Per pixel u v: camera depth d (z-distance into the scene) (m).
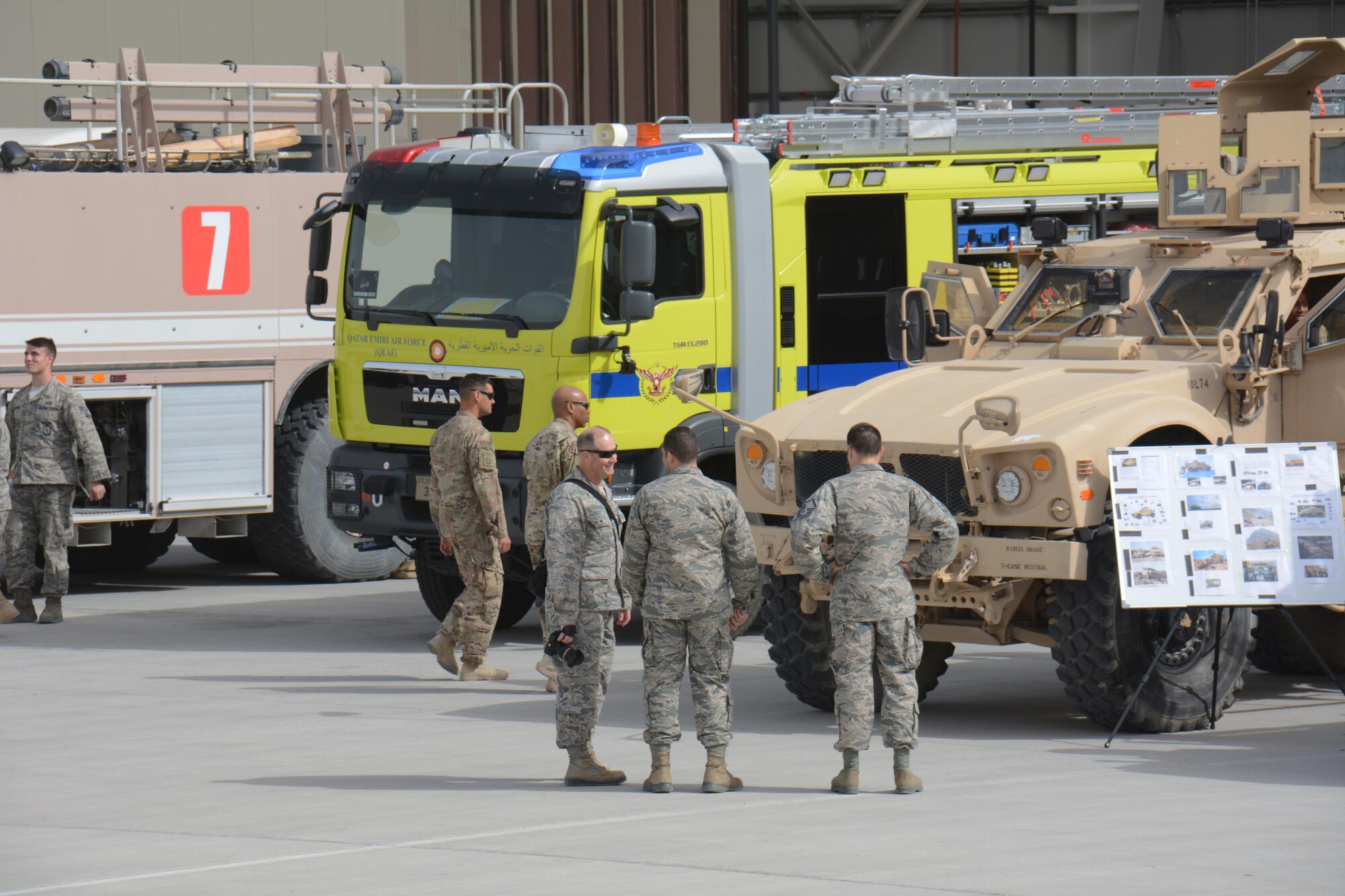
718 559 31.83
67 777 33.91
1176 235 43.12
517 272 48.91
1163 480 35.31
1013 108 59.09
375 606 58.94
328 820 29.97
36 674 45.97
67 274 57.38
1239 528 35.38
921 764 34.44
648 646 32.06
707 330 49.94
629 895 24.64
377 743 37.06
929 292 44.50
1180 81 60.69
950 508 36.78
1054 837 27.95
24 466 54.31
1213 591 35.16
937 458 36.88
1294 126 42.44
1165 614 37.19
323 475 62.75
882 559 31.67
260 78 63.53
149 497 58.84
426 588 53.28
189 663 47.75
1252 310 39.09
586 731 32.47
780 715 40.41
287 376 61.22
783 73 156.88
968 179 54.41
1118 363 39.28
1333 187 42.69
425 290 50.69
